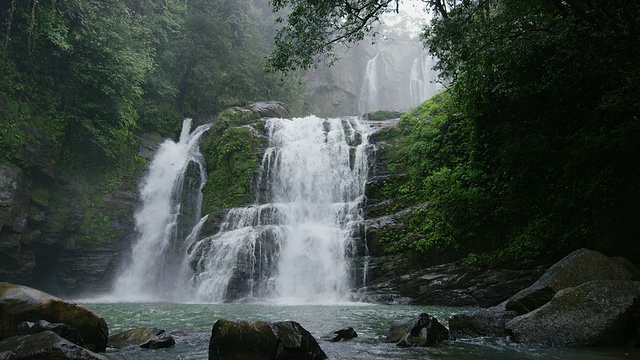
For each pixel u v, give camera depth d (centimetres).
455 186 1636
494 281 1334
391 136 2394
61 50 2166
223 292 1773
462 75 1528
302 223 2131
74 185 2250
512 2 1181
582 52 1033
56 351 434
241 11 3681
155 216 2555
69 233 2211
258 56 3609
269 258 1873
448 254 1550
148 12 3095
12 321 546
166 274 2342
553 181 1282
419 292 1486
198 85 3238
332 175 2336
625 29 963
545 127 1350
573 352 571
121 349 606
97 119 2311
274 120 2733
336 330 722
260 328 508
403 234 1756
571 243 1170
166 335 664
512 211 1380
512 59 1162
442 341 668
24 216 1945
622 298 630
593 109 1211
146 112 2884
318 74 5053
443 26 1282
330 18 1255
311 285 1817
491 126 1587
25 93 2056
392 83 5450
